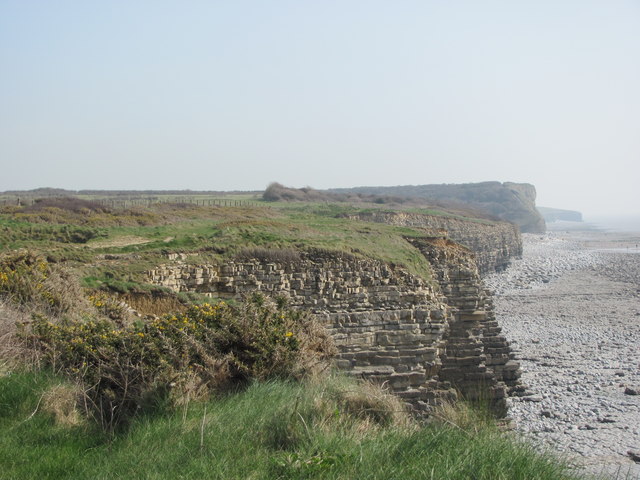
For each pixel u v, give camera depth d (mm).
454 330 28719
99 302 17984
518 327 52281
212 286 26344
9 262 17469
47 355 12047
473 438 9789
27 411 10477
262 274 26797
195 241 29797
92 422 10414
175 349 11805
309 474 8500
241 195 118750
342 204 91688
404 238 37750
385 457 9078
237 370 12352
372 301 26844
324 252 28750
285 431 9773
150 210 48938
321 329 14797
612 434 23859
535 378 34281
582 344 44781
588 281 84938
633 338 46875
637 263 104750
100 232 32312
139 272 24344
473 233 91000
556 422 25953
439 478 8406
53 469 8820
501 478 8711
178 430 9875
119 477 8531
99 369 11094
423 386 21109
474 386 25203
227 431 9781
